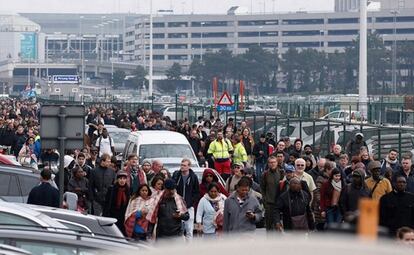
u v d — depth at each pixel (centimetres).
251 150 4331
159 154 3525
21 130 4559
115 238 1173
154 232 2272
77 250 1099
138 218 2248
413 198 2130
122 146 5181
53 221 1496
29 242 1101
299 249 327
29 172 2350
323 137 4366
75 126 2242
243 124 4631
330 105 7956
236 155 3759
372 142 4025
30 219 1473
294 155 3156
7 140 5000
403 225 2122
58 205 2227
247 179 2162
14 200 2305
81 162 2962
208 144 4125
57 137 2233
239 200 2161
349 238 336
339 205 2398
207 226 2295
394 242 353
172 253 337
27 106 9488
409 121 6394
